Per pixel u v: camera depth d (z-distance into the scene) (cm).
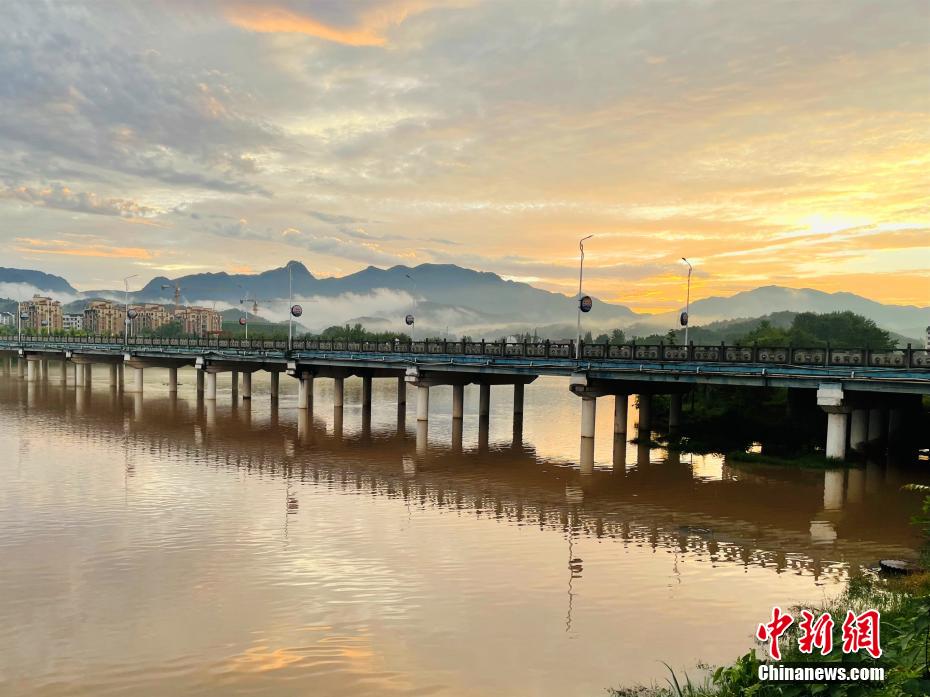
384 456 5512
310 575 2709
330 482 4456
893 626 1501
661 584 2647
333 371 8231
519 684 1897
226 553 2961
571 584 2642
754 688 1340
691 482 4619
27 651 2078
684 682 1888
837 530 3453
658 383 6512
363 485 4391
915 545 3200
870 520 3650
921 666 1232
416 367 7044
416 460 5356
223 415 7825
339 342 7944
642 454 5731
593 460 5434
